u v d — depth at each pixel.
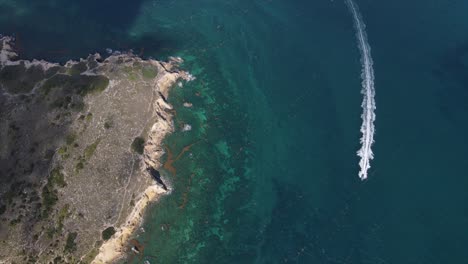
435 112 122.25
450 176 110.31
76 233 99.00
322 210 106.12
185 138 118.00
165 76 126.62
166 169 112.00
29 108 113.69
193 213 106.06
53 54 133.62
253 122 122.50
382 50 136.38
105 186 104.62
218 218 105.62
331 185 109.94
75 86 116.56
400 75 130.12
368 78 129.00
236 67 135.12
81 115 112.50
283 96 127.81
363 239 101.50
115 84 118.75
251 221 105.25
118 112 115.00
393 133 118.06
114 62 123.88
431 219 103.81
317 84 129.75
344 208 106.12
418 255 99.00
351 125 120.06
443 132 118.25
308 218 105.12
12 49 131.62
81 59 124.62
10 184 102.94
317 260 99.06
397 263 98.19
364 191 108.38
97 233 99.50
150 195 107.31
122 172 106.94
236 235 103.19
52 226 99.12
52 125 110.75
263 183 111.25
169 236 102.69
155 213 105.75
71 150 107.75
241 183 111.12
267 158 115.50
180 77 130.12
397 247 100.19
